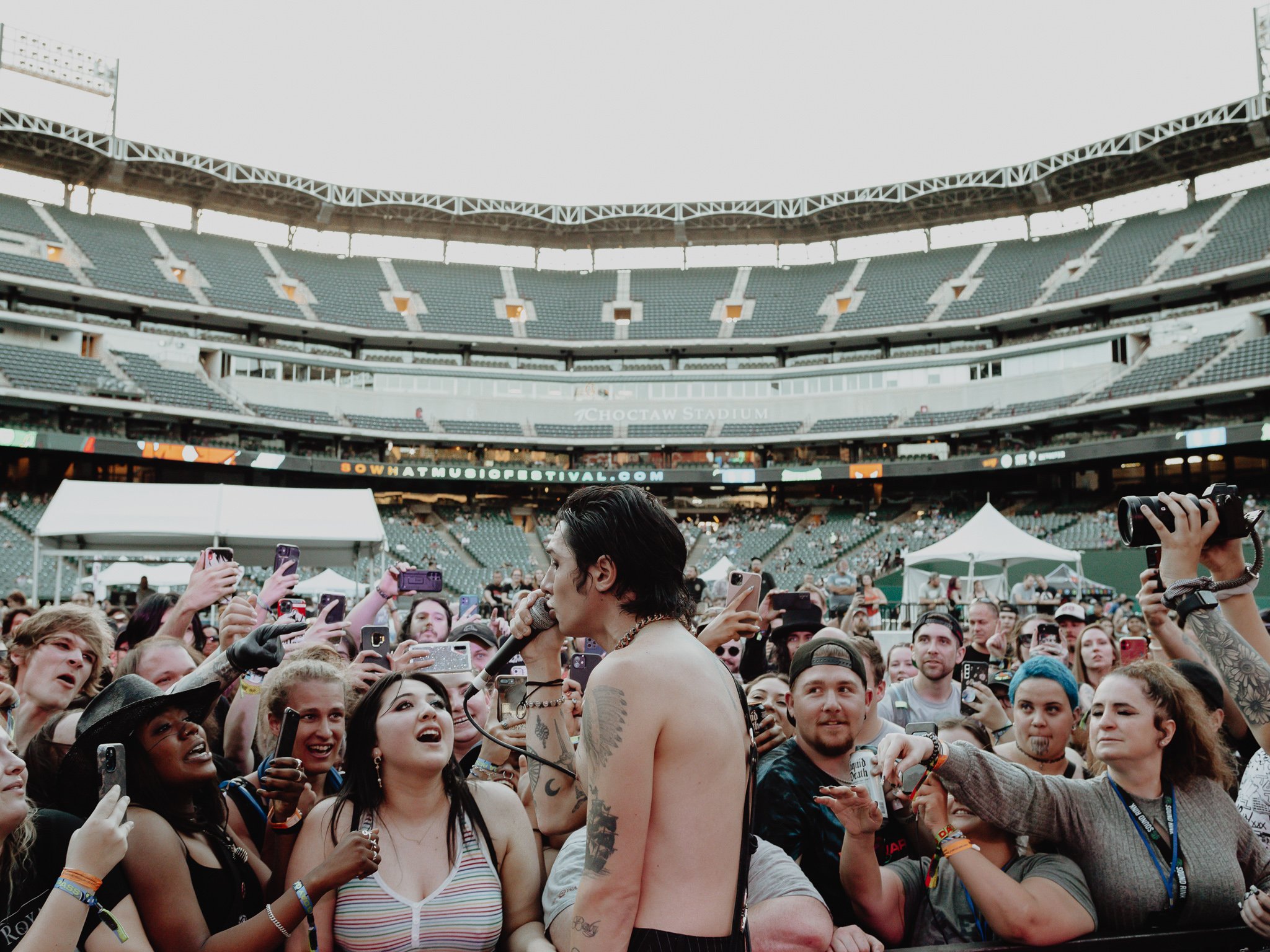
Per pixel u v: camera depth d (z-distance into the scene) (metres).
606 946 1.74
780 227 50.09
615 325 47.78
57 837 2.50
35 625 3.68
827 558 39.22
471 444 44.44
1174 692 2.74
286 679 3.21
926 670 5.16
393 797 2.67
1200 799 2.72
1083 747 4.54
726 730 1.87
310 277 46.59
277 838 2.71
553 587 2.19
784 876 2.47
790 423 43.62
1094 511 37.41
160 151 41.84
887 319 44.75
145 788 2.49
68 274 38.34
